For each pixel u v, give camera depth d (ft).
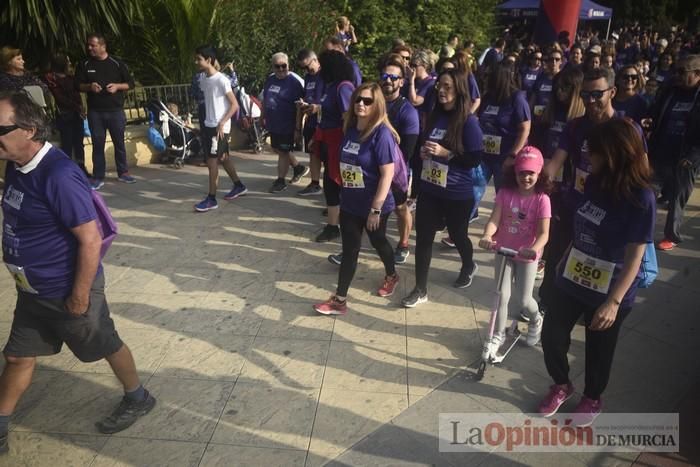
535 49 33.01
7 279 15.87
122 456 9.59
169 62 31.65
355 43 39.99
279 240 18.56
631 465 9.50
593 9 57.52
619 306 8.97
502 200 11.50
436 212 14.06
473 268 15.31
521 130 16.17
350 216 13.29
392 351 12.59
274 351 12.55
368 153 12.57
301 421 10.44
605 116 11.68
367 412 10.69
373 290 15.28
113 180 24.93
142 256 17.28
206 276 16.03
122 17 28.81
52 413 10.60
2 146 7.70
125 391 10.23
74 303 8.63
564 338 9.96
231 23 31.50
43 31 24.79
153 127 27.07
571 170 12.54
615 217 8.57
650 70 50.70
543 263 15.99
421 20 43.96
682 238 18.65
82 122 23.50
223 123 20.18
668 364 12.10
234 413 10.62
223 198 22.62
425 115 19.93
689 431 10.21
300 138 22.79
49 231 8.36
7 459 9.50
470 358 12.37
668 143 17.26
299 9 33.68
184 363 12.10
